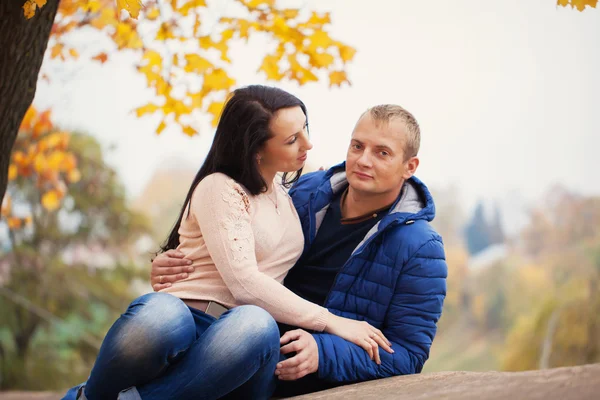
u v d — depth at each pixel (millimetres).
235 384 2381
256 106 2646
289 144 2695
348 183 2969
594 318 13836
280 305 2525
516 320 35094
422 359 2732
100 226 15414
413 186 2924
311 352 2529
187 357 2367
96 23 3777
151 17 3658
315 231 2941
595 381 1954
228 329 2363
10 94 3055
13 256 13898
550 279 34281
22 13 2969
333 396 2424
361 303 2754
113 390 2342
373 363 2623
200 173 2754
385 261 2742
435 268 2738
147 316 2312
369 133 2781
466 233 48312
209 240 2578
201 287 2615
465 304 38094
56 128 5891
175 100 3723
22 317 13734
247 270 2535
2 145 3127
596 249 28891
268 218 2721
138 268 15945
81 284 14664
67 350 14086
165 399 2328
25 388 13531
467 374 2480
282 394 2760
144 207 41500
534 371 2268
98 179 15219
